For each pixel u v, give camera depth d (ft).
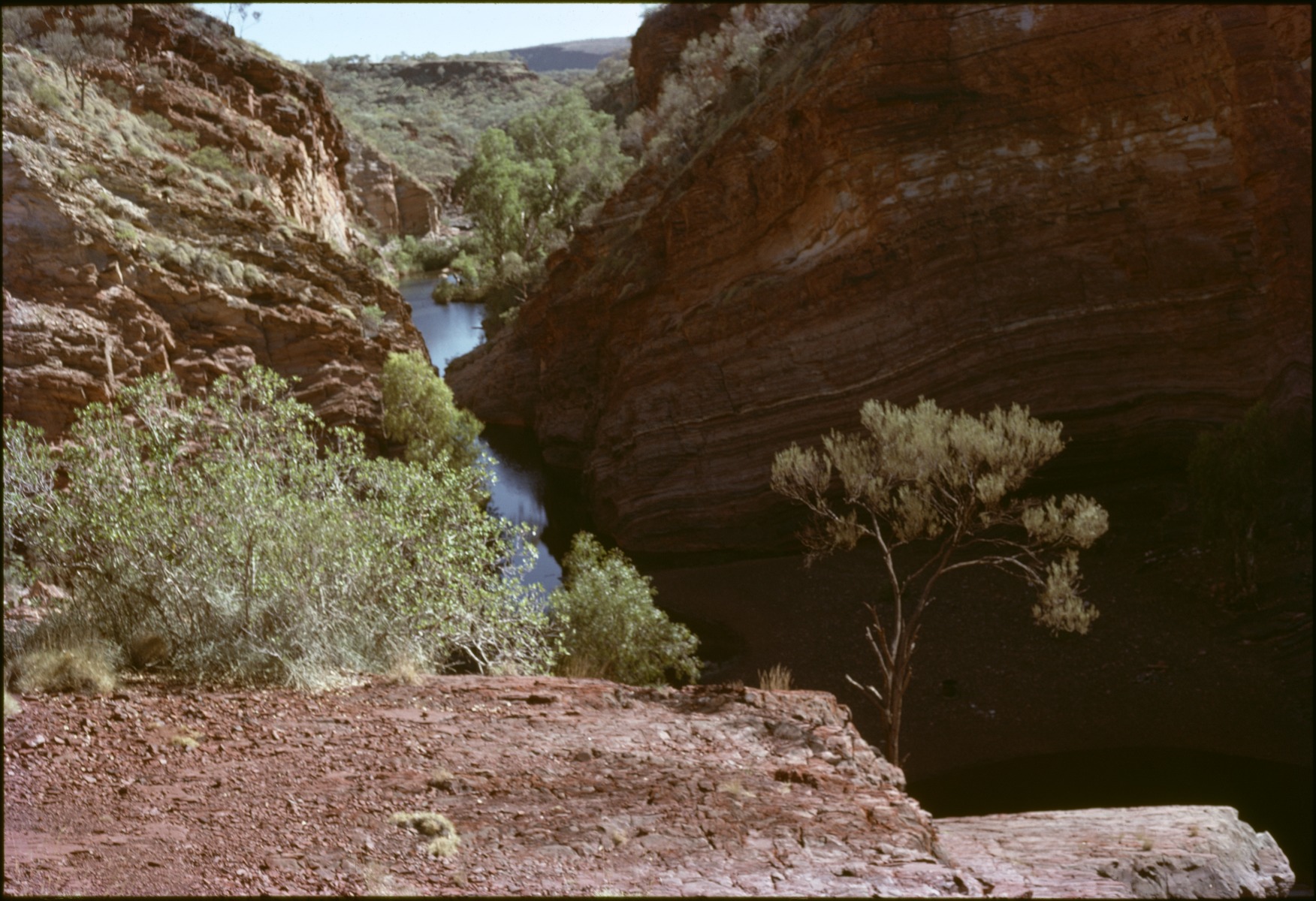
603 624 48.01
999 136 91.30
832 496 93.35
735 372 100.68
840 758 18.97
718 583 84.38
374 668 25.39
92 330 71.36
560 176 257.55
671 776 16.81
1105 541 77.71
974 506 46.91
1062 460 86.63
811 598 78.28
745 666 68.80
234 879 11.78
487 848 13.35
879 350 93.81
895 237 93.50
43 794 14.80
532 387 157.38
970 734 57.21
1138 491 83.35
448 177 438.81
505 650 32.78
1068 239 88.69
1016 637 67.00
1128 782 50.60
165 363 77.46
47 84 88.43
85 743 17.22
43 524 26.11
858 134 94.07
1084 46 87.04
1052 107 89.56
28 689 20.03
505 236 248.32
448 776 16.11
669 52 229.66
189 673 22.88
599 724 20.18
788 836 14.34
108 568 24.76
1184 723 56.18
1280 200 80.94
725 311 101.55
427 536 31.65
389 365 98.12
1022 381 88.12
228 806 14.65
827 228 100.42
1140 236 86.53
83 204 76.13
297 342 89.86
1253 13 81.30
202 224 90.38
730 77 144.87
